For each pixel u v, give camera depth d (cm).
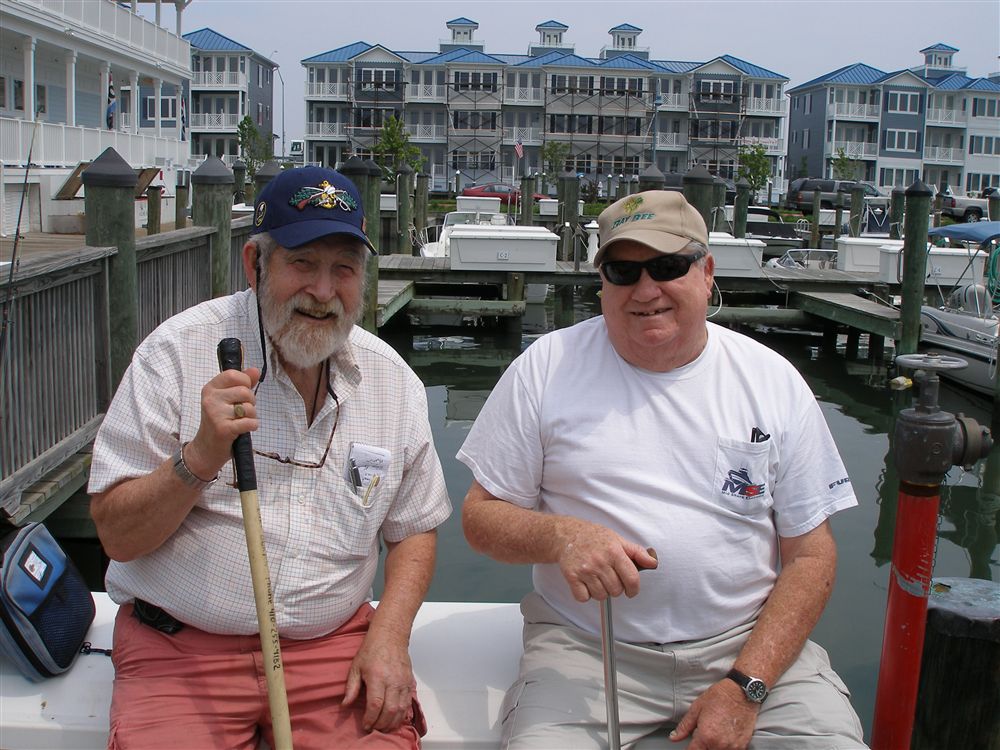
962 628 270
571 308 1761
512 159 6116
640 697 243
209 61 5709
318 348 228
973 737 274
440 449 805
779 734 230
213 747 223
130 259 613
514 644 296
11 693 254
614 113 6081
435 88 6119
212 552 230
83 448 560
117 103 2458
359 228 235
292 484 236
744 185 1902
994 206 1748
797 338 1497
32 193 1788
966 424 246
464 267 1441
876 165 6397
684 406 247
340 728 231
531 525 235
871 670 450
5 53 2241
